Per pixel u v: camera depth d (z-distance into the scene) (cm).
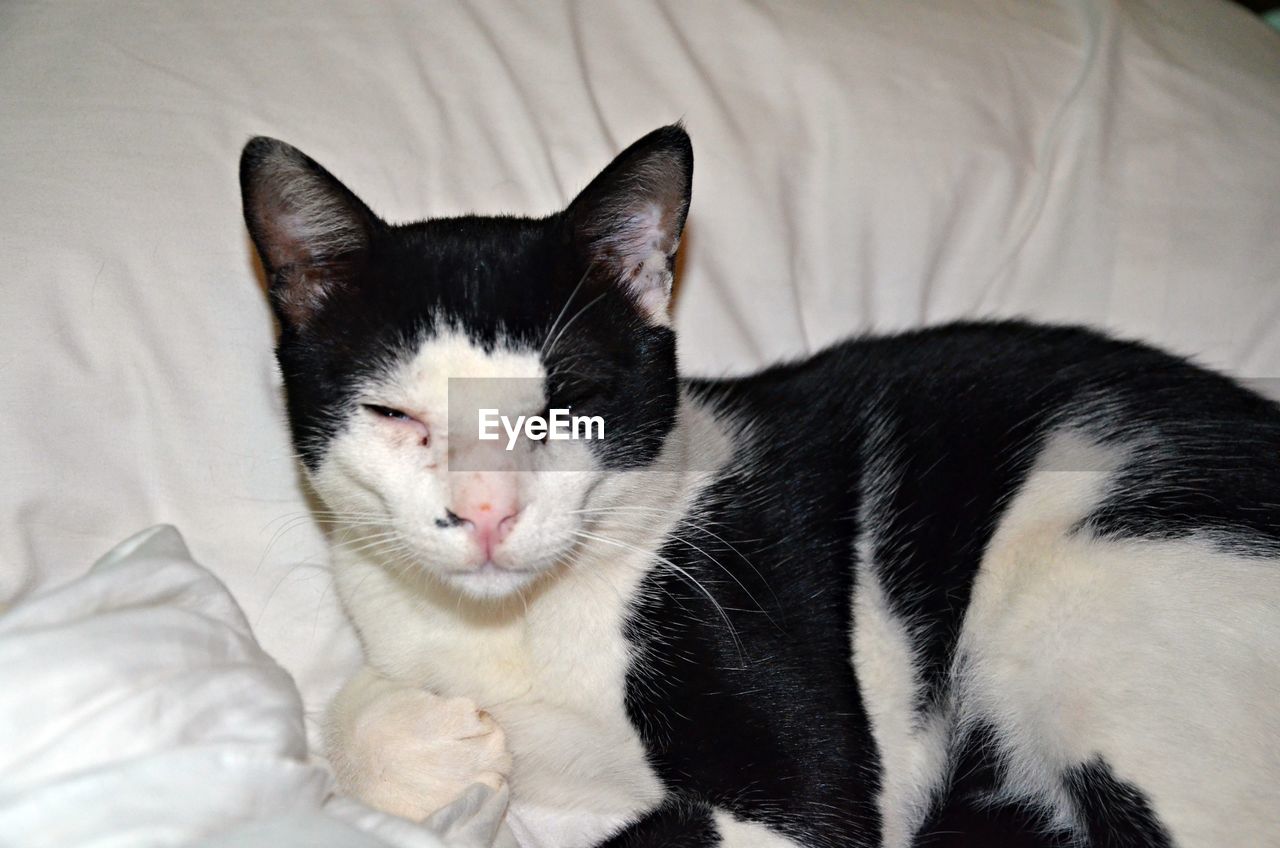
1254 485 59
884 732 60
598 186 56
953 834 60
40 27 60
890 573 61
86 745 47
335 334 56
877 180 67
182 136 59
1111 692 56
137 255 58
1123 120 69
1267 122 70
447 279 55
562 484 55
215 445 59
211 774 47
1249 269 68
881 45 68
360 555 59
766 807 56
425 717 56
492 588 54
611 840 57
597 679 57
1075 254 69
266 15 62
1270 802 54
